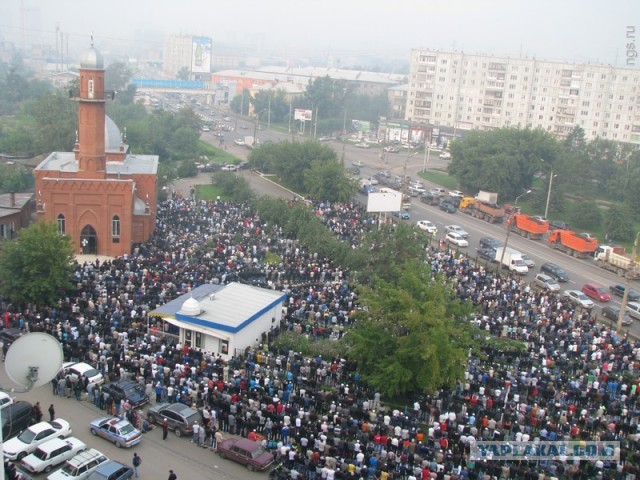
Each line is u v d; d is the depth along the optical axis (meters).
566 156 120.44
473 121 196.00
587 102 167.50
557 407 42.81
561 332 55.25
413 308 44.69
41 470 33.91
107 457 35.06
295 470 34.00
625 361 50.28
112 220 72.62
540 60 177.62
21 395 41.88
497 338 52.75
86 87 70.44
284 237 79.75
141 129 144.75
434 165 160.75
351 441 37.06
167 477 34.31
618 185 125.81
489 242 87.06
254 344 51.12
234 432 39.06
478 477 35.19
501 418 40.62
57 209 71.62
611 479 35.12
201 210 89.19
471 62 193.25
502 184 118.62
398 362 43.00
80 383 41.78
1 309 52.47
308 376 45.25
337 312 55.00
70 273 54.84
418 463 35.50
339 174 106.25
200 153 152.50
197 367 44.47
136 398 40.44
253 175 132.62
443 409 42.09
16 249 52.53
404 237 66.00
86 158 72.00
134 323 49.69
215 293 53.94
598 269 84.38
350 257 67.00
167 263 63.69
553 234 92.88
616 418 42.41
